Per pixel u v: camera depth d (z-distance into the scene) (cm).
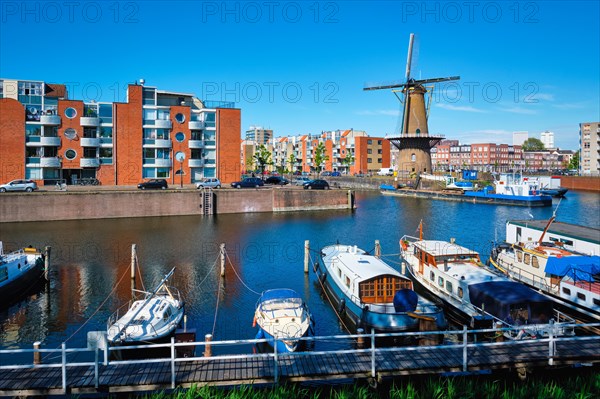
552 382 1648
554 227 3488
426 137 11056
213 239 5016
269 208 7356
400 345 2289
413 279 3216
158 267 3819
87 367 1692
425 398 1555
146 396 1555
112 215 6412
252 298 3055
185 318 2406
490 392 1582
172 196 6719
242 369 1661
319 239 5075
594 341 1897
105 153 7700
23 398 1554
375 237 5219
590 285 2409
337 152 16688
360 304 2508
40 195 6028
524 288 2373
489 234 5469
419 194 10288
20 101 7319
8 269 3012
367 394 1630
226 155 8369
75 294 3133
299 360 1738
